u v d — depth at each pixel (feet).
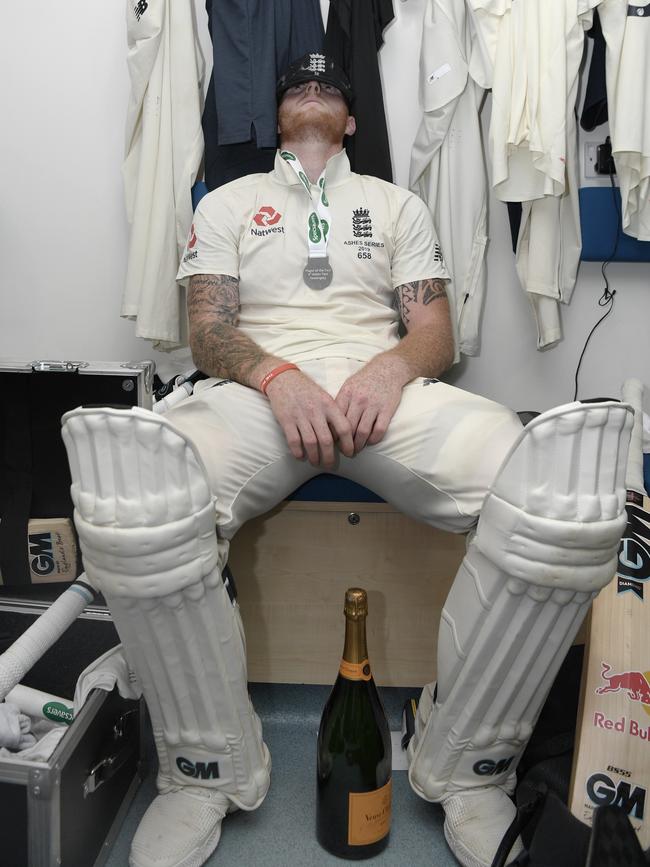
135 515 2.81
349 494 4.48
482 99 6.02
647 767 3.20
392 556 4.58
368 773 3.40
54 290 6.82
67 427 2.85
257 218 4.83
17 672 3.23
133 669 3.32
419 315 4.87
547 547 2.86
